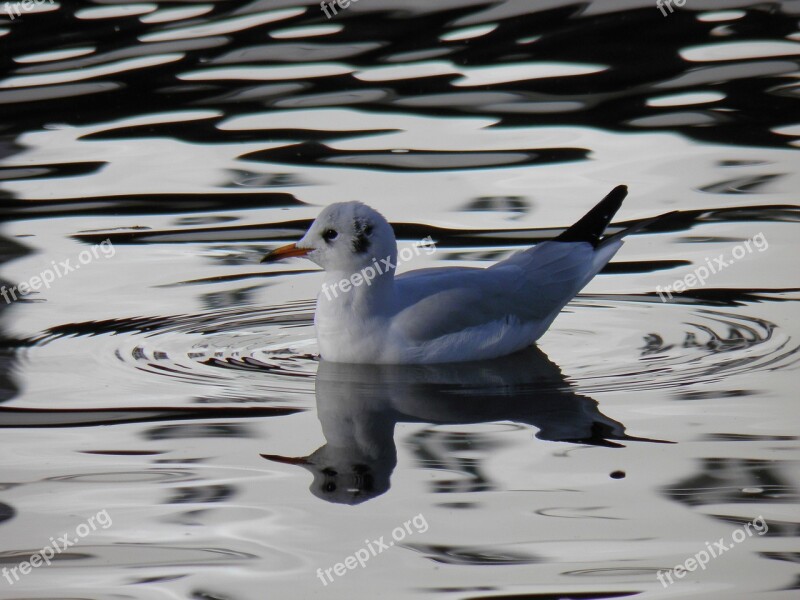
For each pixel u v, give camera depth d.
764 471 9.73
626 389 11.67
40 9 24.22
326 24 23.25
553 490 9.52
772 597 8.05
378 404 11.43
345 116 19.48
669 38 22.14
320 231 12.55
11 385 11.89
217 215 16.36
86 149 18.48
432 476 9.80
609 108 19.53
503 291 13.02
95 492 9.65
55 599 8.21
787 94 19.67
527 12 23.50
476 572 8.43
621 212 16.14
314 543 8.84
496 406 11.33
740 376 11.88
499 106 19.69
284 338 13.40
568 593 8.13
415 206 16.38
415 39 22.38
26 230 16.00
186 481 9.80
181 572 8.51
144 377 12.16
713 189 16.73
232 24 23.34
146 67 21.33
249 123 19.31
